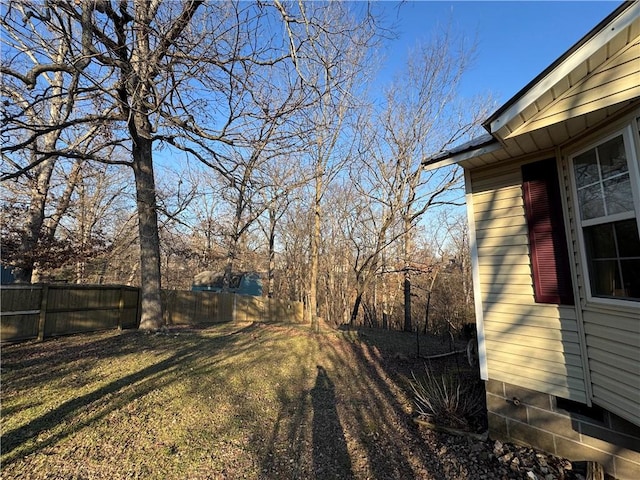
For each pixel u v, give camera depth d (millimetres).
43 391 4547
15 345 7281
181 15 4770
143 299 9609
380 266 18031
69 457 3107
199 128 6879
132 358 6531
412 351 9359
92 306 9516
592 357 3234
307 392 5605
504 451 3682
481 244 4395
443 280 18938
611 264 3035
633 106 2723
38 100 4926
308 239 25609
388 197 16000
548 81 3043
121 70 5465
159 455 3295
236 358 7332
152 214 9773
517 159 4090
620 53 2754
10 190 10867
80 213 16938
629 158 2760
